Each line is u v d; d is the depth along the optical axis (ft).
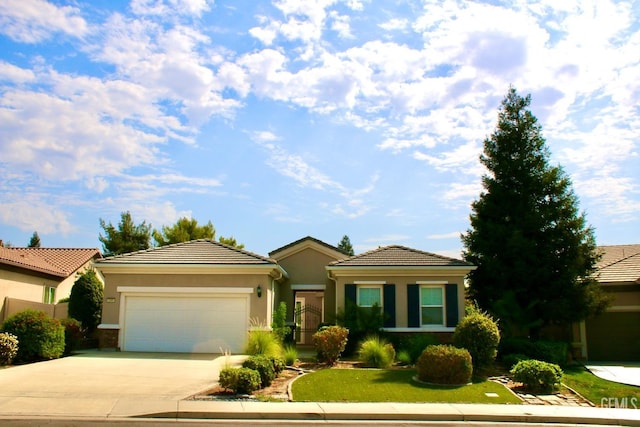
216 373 52.47
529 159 82.84
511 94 86.22
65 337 64.34
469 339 57.82
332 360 62.34
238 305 70.33
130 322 70.54
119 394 41.96
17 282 85.81
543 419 40.19
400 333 74.69
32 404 37.78
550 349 65.57
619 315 81.35
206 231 135.64
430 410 40.96
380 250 82.48
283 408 39.73
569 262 77.10
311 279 88.99
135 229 138.00
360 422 37.99
